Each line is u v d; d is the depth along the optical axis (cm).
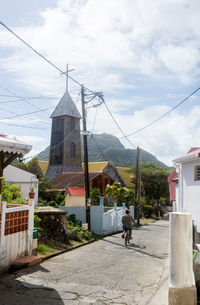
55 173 5150
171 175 2314
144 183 5216
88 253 1130
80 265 896
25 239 909
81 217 1939
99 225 1875
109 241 1546
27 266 833
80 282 707
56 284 684
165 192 5200
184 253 527
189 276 525
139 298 602
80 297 602
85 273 795
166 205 5959
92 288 662
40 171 3394
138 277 766
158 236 1778
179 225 532
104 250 1217
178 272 523
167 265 925
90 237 1589
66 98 5519
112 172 3888
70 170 5172
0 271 764
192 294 513
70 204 2209
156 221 3812
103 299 593
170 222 544
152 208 4566
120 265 911
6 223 797
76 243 1360
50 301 574
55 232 1325
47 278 730
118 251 1194
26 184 2614
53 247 1151
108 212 2006
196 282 618
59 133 5353
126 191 3041
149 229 2355
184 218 534
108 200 3406
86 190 1836
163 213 4944
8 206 956
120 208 2439
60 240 1300
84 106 1880
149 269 862
